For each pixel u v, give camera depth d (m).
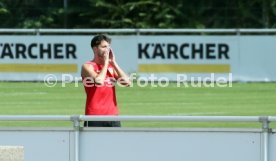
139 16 95.25
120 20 94.88
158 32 72.44
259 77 70.12
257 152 22.50
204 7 96.19
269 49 70.00
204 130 22.70
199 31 69.88
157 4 95.25
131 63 70.12
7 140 23.48
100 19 95.00
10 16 94.75
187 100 57.88
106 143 23.17
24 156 23.47
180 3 96.25
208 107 53.50
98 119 23.31
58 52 70.38
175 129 22.88
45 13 95.69
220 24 95.19
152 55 70.06
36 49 70.50
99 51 27.55
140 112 50.84
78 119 23.23
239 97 59.69
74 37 70.12
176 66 70.00
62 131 23.31
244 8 95.19
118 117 23.27
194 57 69.88
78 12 96.06
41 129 23.34
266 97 59.69
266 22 94.56
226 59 69.94
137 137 23.06
